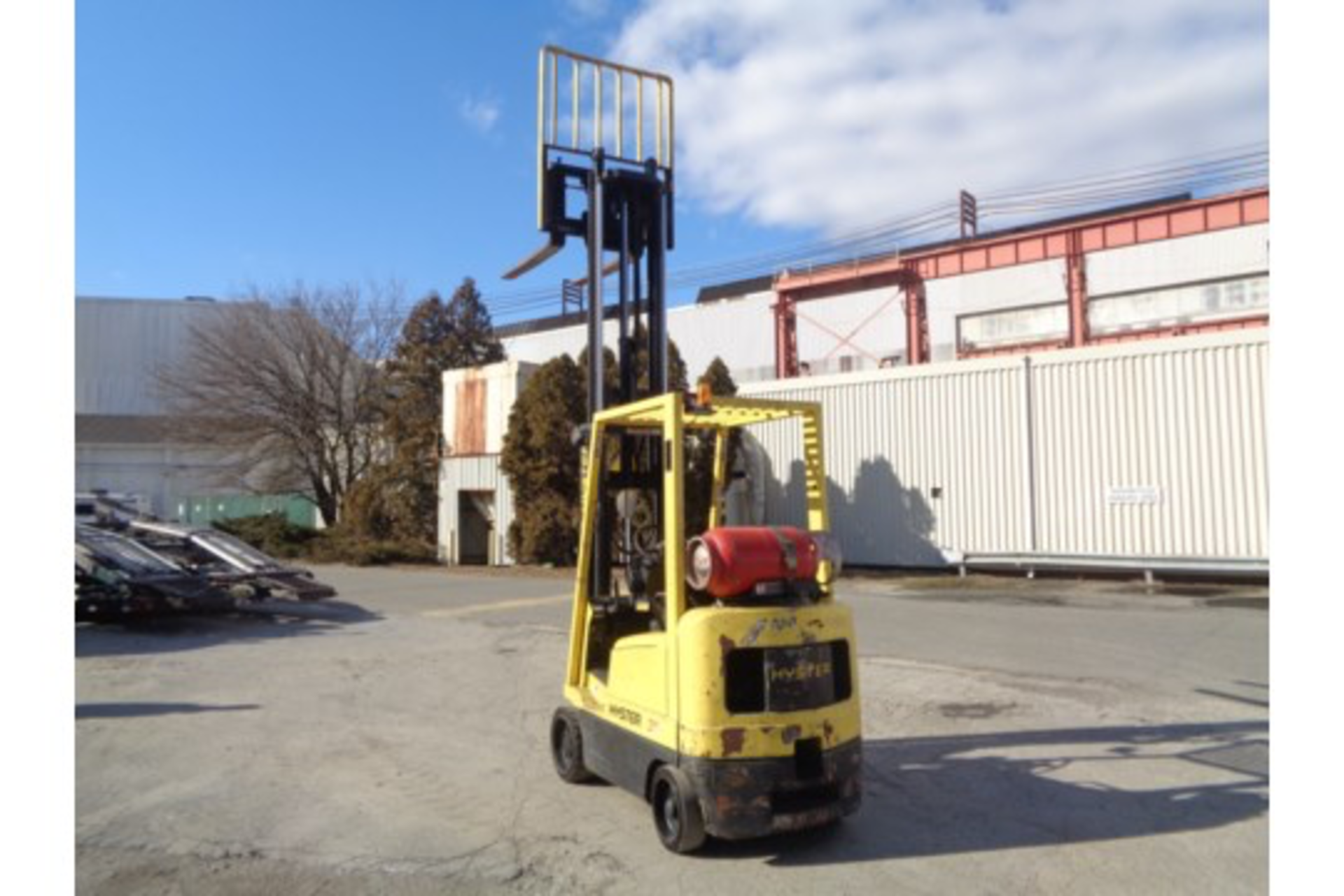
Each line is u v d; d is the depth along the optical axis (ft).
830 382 73.67
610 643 20.42
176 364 145.07
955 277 129.18
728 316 158.92
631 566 20.18
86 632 43.27
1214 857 15.70
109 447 159.74
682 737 15.42
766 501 75.41
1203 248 106.42
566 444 75.92
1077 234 104.99
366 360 112.78
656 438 21.47
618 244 22.71
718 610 15.69
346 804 18.92
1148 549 58.70
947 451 67.51
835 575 17.26
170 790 19.89
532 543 75.05
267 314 107.65
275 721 26.12
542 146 22.36
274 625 45.27
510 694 29.76
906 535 69.00
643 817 17.94
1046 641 37.24
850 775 16.12
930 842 16.49
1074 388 62.13
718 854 16.02
